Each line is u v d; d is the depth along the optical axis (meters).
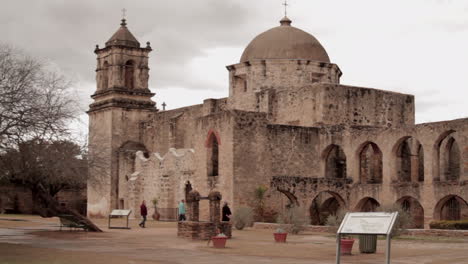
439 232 37.19
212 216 36.56
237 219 45.38
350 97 57.56
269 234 40.16
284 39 63.91
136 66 74.75
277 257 26.80
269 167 52.22
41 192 37.41
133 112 73.50
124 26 76.25
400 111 60.59
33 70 31.86
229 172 50.72
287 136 53.56
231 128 50.78
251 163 51.31
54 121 31.80
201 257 26.62
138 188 66.19
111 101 72.31
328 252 28.70
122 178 70.38
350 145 53.91
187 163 59.00
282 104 59.59
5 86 30.27
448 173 54.66
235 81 64.81
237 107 63.91
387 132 51.41
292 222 42.22
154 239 35.41
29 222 52.38
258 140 51.91
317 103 56.78
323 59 64.38
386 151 51.44
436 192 48.12
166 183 61.38
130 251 28.91
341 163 56.81
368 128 53.25
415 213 53.59
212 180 52.81
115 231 41.75
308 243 33.59
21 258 25.16
